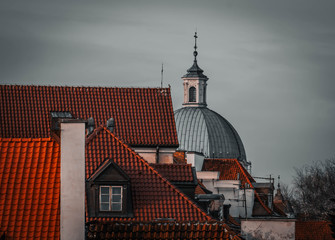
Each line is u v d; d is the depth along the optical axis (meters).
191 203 126.25
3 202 100.62
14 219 99.44
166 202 126.56
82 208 99.06
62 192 99.12
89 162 132.25
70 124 100.00
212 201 160.25
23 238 98.12
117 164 127.62
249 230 141.75
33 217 99.69
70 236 98.44
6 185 101.94
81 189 99.31
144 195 127.00
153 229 108.81
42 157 104.44
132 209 125.75
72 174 99.44
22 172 103.12
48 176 102.75
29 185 102.00
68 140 99.88
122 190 126.19
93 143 135.00
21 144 105.69
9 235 98.19
